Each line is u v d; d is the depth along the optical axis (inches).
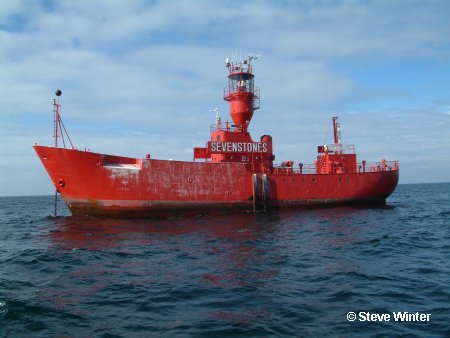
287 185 1251.8
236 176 1179.9
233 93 1336.1
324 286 434.9
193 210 1118.4
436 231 837.2
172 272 510.3
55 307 374.9
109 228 912.3
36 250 669.9
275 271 506.9
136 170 1048.8
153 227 929.5
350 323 328.5
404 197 2432.3
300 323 330.3
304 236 792.3
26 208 2204.7
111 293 419.8
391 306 366.3
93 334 313.6
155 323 335.6
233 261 571.5
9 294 412.8
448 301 375.9
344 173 1338.6
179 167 1103.6
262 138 1332.4
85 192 1023.6
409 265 529.3
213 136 1318.9
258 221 1027.9
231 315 350.9
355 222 1001.5
